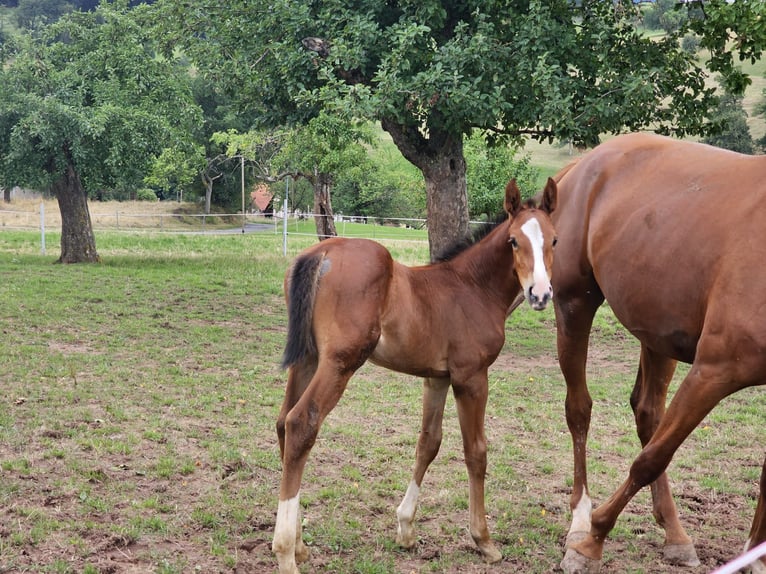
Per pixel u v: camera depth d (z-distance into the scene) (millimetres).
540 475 6074
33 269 16656
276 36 13188
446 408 7824
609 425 7527
